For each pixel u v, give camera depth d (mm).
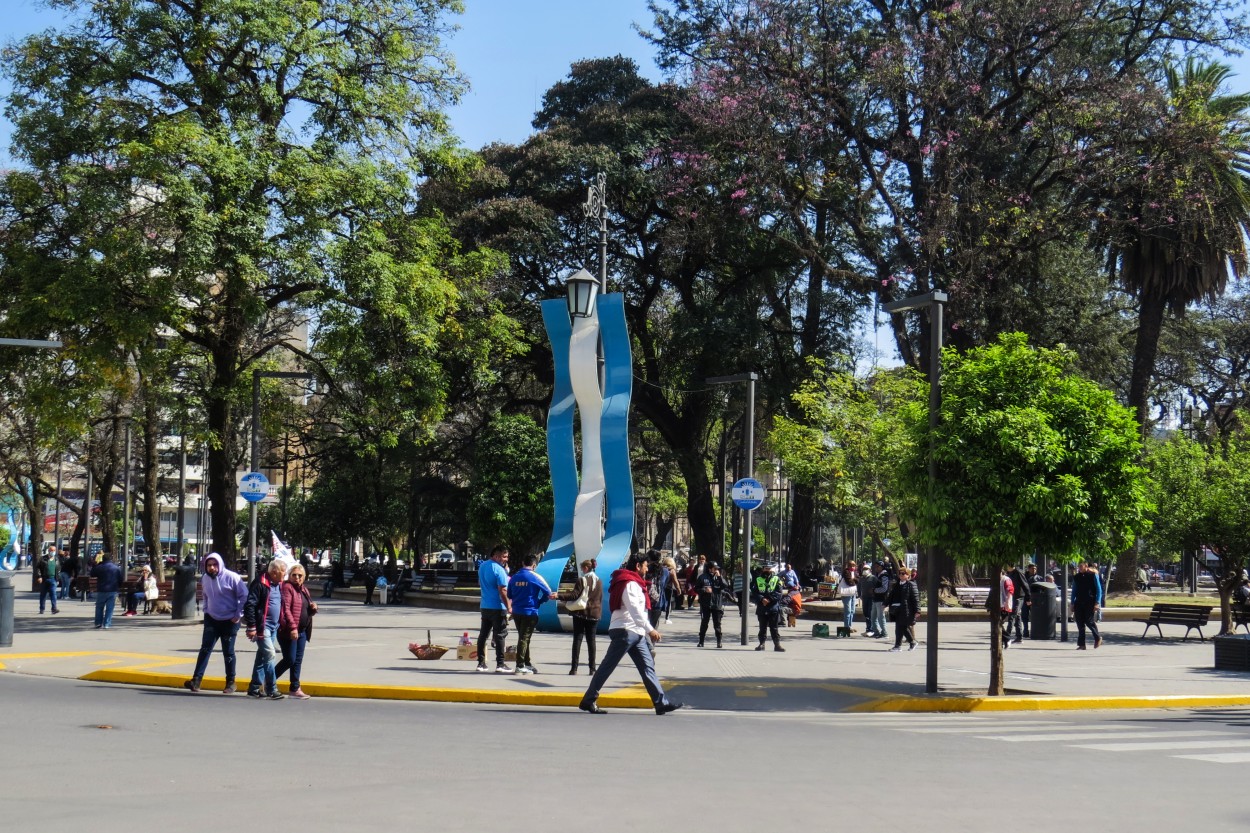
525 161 47000
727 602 44375
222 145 25781
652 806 8078
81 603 42375
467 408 51406
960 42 37812
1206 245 39094
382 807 7812
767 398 47812
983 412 17094
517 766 9859
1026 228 37094
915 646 25547
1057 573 36375
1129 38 40531
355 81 28484
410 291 28312
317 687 16953
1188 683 19453
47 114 26297
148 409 36562
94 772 9117
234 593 16781
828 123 39625
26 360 26875
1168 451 30969
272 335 38594
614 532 25422
